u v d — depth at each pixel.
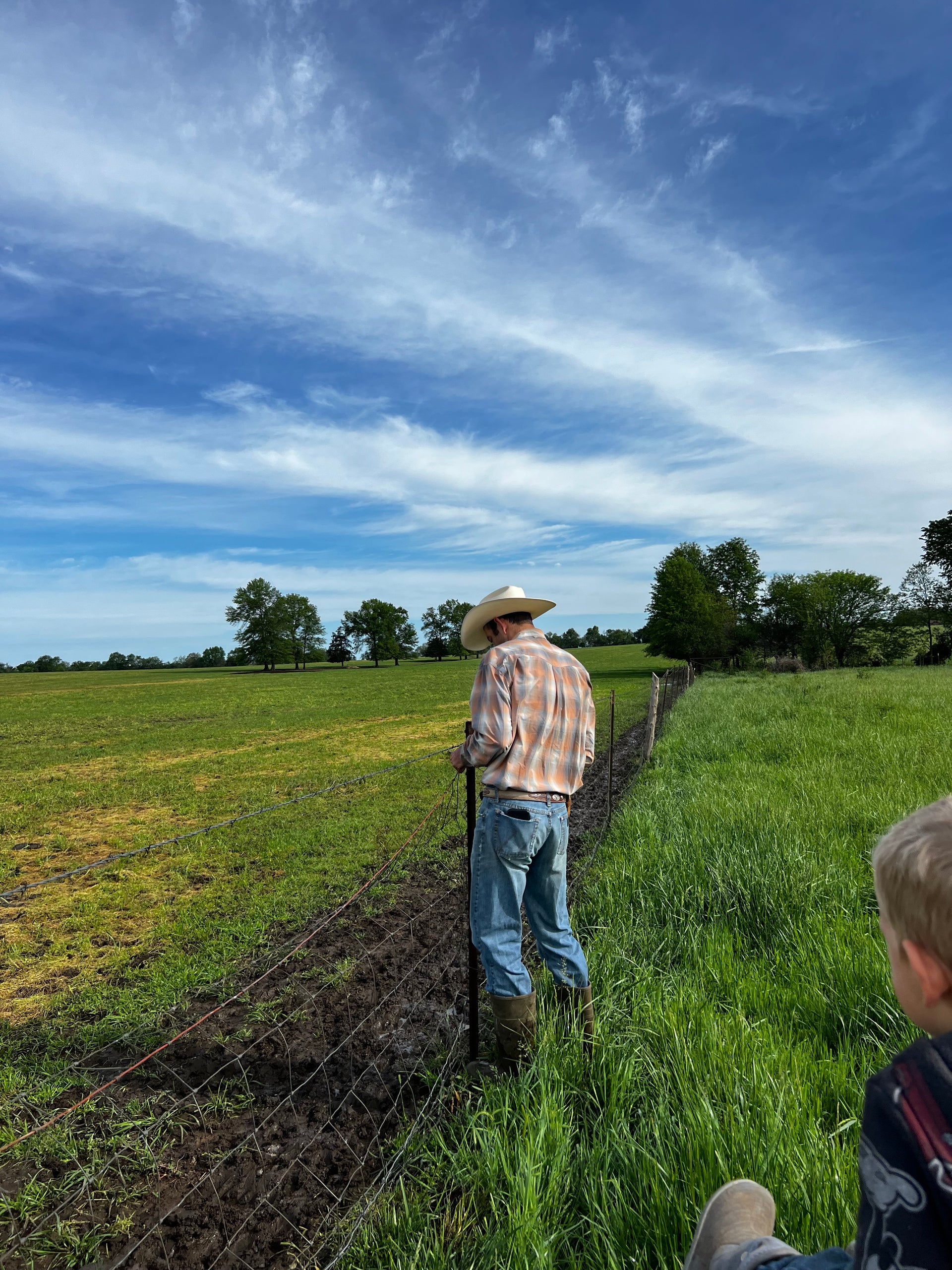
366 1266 2.20
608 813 7.36
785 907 4.41
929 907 0.95
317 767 13.98
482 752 2.84
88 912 6.19
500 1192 2.31
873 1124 0.89
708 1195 2.06
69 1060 3.67
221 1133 2.98
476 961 3.23
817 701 17.19
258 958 4.91
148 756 17.00
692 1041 2.90
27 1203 2.62
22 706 38.47
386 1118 3.02
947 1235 0.80
